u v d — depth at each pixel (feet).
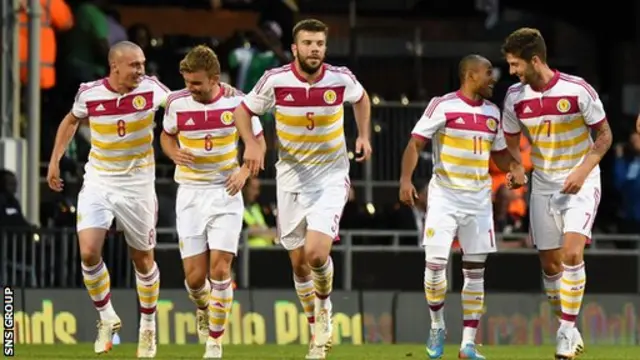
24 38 205.46
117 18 220.02
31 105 191.83
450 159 130.62
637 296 186.91
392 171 212.02
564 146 127.44
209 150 128.88
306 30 123.03
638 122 127.34
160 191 204.33
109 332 130.62
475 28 246.47
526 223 204.44
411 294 181.06
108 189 129.90
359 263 188.14
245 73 213.87
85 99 129.08
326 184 126.82
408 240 193.57
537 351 160.86
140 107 128.88
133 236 131.13
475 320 132.36
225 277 128.77
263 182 208.33
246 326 176.45
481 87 130.11
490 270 191.62
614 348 169.89
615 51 246.88
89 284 129.29
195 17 230.07
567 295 125.08
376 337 180.14
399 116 213.05
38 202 193.57
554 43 249.96
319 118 125.49
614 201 219.61
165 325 174.81
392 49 239.50
